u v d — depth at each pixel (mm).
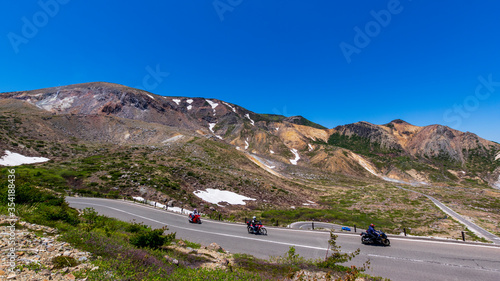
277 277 9148
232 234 20547
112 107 181375
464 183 179750
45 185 39594
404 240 18531
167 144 105750
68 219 12539
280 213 49531
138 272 6883
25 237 7762
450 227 37094
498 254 14719
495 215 48344
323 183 125000
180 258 9984
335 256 11406
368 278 10297
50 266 6148
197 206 44875
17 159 59750
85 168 56406
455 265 12766
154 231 11031
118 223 17328
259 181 81438
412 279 10898
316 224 40250
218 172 77500
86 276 5984
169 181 54844
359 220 46156
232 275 8266
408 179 185625
